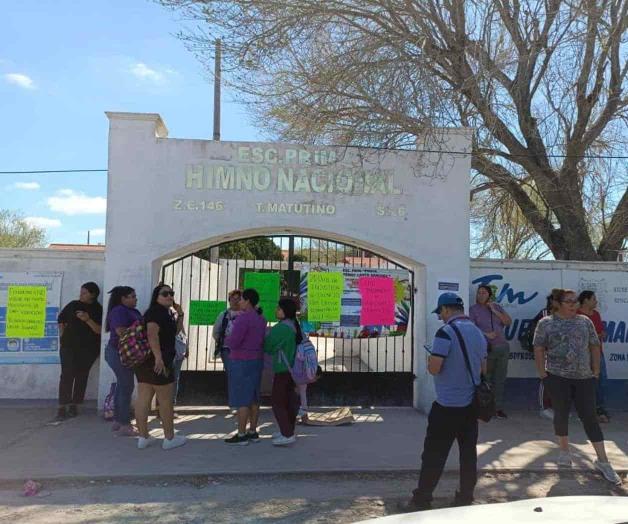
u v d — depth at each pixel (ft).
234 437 23.62
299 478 20.08
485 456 22.74
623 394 32.99
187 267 37.58
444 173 30.19
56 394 30.86
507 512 8.78
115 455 21.71
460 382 17.11
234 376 23.35
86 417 27.35
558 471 21.09
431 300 29.78
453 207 30.17
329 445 23.59
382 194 29.81
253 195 29.07
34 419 26.78
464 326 17.46
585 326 21.01
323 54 36.58
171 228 28.71
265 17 34.53
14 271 30.91
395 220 29.81
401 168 30.01
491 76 33.88
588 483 20.22
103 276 31.24
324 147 29.53
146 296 28.37
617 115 37.96
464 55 34.91
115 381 27.96
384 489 19.19
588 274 33.27
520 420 29.30
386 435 25.26
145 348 22.18
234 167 29.09
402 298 31.09
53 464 20.48
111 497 18.02
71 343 27.32
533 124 38.50
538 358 21.52
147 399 22.54
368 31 34.47
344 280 30.83
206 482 19.52
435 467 17.01
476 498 18.58
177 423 26.94
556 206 38.93
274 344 23.45
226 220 28.91
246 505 17.57
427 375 29.53
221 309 31.94
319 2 34.94
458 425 17.12
